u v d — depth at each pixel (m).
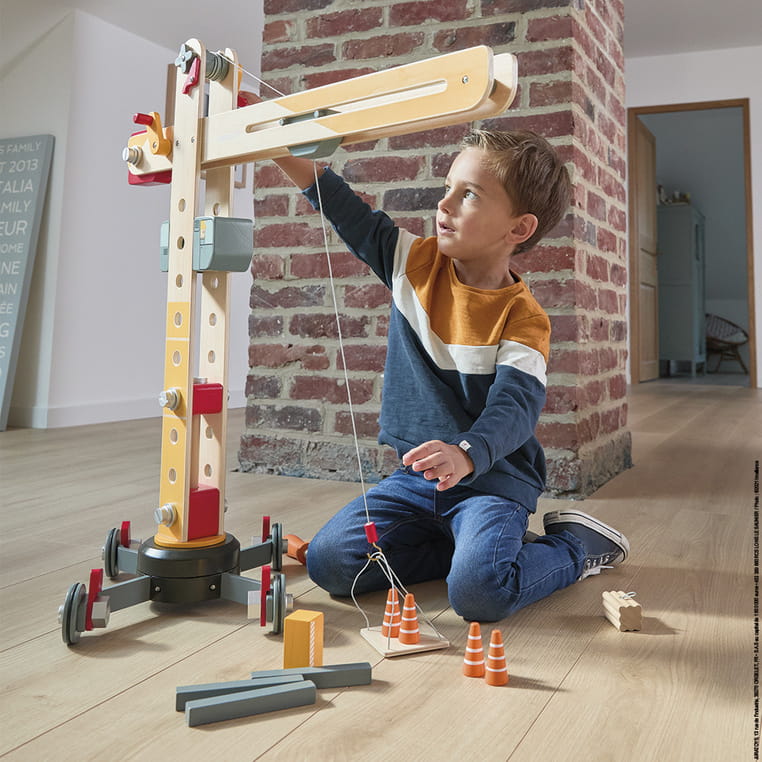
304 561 1.25
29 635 0.92
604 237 1.99
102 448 2.44
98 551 1.27
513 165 1.03
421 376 1.12
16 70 3.09
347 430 1.91
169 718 0.72
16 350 2.90
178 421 1.02
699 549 1.32
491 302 1.09
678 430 2.92
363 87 0.87
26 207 2.97
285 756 0.65
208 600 1.08
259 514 1.53
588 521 1.19
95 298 3.17
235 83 1.04
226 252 0.99
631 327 5.45
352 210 1.18
